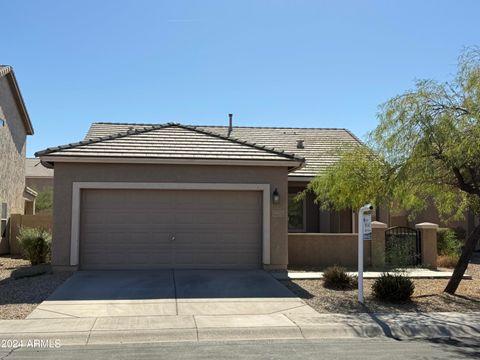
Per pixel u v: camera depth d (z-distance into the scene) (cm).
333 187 1291
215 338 841
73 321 910
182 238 1480
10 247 2147
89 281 1273
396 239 1700
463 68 1114
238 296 1141
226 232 1498
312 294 1191
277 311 1012
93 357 712
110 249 1453
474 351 769
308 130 2678
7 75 2117
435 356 733
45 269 1452
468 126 1070
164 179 1462
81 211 1447
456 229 2338
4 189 2095
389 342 828
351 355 735
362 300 1100
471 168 1164
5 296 1120
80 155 1412
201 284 1257
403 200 1288
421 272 1552
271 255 1484
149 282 1268
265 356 725
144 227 1468
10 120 2192
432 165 1133
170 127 1688
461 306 1095
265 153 1520
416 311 1041
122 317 942
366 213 1122
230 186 1488
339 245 1694
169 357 716
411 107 1123
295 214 2122
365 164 1227
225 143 1581
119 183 1443
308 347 784
